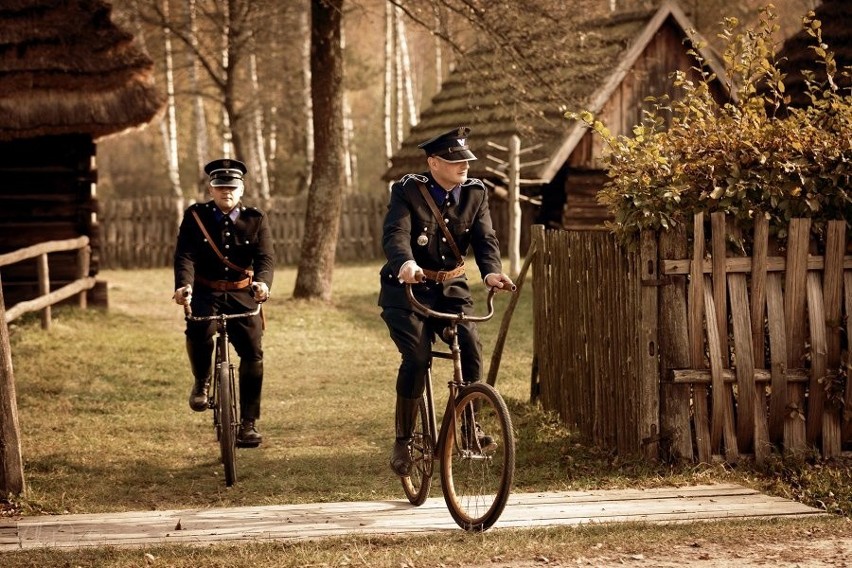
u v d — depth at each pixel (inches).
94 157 1055.6
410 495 410.6
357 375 786.2
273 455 547.8
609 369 502.9
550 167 1242.6
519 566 299.9
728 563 299.4
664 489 425.4
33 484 478.6
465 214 366.9
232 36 1817.2
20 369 755.4
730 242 462.9
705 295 460.4
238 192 473.4
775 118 490.3
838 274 465.1
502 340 630.5
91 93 947.3
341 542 342.6
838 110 484.4
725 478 449.4
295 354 872.9
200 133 2191.2
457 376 357.7
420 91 3430.1
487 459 361.1
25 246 1040.8
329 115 1123.3
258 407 500.1
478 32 1072.2
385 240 357.7
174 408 669.9
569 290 557.6
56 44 957.2
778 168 466.3
